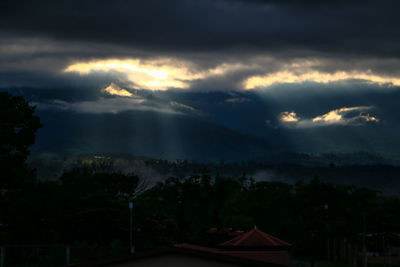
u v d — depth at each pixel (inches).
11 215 2938.0
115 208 2970.0
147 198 3895.2
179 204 3681.1
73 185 3243.1
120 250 2561.5
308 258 4505.4
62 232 2947.8
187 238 3240.7
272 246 2186.3
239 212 3651.6
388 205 4800.7
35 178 3646.7
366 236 4616.1
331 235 4480.8
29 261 2456.9
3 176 3474.4
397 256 4362.7
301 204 4987.7
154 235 3078.2
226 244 2209.6
